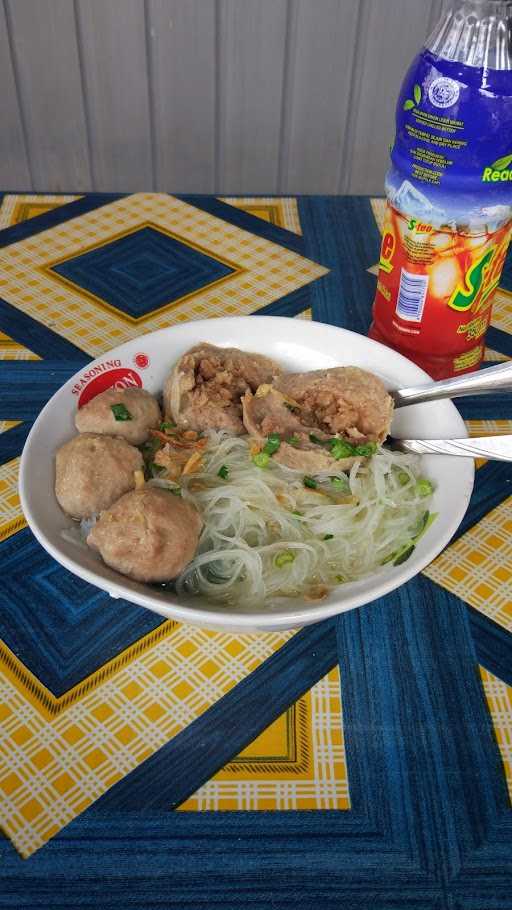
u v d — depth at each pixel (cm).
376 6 206
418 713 78
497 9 88
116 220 148
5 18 209
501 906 65
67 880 66
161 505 80
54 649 83
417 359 113
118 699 79
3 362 117
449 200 96
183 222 149
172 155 243
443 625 86
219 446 98
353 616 87
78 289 131
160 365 101
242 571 89
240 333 103
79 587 89
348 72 222
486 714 79
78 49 216
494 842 69
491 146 91
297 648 84
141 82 224
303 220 151
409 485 93
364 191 252
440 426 93
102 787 72
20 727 76
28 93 227
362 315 128
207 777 73
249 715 78
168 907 64
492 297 108
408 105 94
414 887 66
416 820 70
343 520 92
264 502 93
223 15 208
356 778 73
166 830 69
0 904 64
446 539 76
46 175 249
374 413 95
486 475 103
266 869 67
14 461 103
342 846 68
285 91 226
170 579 82
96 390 95
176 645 83
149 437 95
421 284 104
